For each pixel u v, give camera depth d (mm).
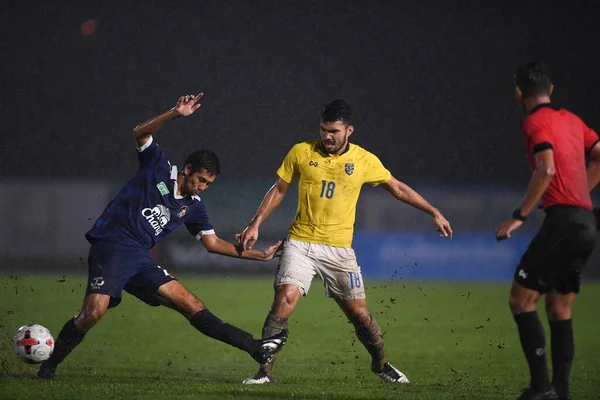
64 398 19031
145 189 22656
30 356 22062
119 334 38594
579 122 18812
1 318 42781
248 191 91000
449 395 21500
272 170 109312
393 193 24312
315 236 23531
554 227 17953
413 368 29516
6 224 86188
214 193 90375
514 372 28422
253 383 23094
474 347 35938
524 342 18500
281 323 23031
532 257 18234
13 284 65312
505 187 106938
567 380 19047
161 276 22734
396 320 46656
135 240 22609
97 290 21891
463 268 85500
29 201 86875
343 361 30766
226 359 31609
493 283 74438
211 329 22266
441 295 62344
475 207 88312
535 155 17781
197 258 84938
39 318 43250
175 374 26609
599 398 22266
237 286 67938
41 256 86188
